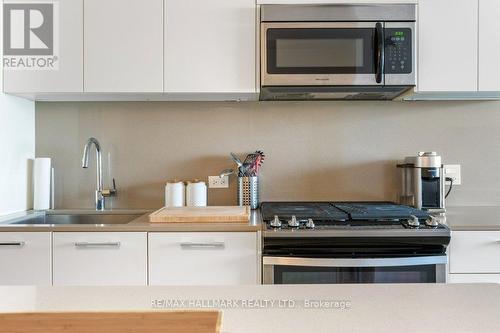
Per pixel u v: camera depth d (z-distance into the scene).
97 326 0.56
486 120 2.25
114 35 1.88
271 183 2.26
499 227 1.64
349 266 1.56
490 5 1.89
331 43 1.85
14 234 1.62
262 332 0.59
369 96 2.13
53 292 0.79
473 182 2.26
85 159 2.09
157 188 2.25
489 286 0.83
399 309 0.69
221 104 2.26
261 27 1.85
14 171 2.02
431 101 2.25
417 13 1.88
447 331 0.59
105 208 2.24
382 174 2.25
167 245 1.62
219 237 1.62
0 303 0.72
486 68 1.89
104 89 1.89
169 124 2.25
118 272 1.63
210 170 2.26
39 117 2.24
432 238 1.57
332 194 2.25
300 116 2.25
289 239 1.56
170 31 1.88
